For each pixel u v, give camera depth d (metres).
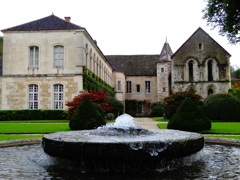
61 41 28.55
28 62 28.81
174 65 40.81
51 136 7.25
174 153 6.39
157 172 6.13
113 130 7.86
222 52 40.12
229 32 27.97
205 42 40.56
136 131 7.80
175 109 28.16
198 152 7.68
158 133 8.30
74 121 15.41
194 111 14.84
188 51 40.72
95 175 5.89
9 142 10.30
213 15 29.08
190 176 5.85
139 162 6.11
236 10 25.86
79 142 6.17
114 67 52.44
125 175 5.88
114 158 6.00
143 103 50.91
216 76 39.94
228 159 7.68
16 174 6.05
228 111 23.03
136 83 51.56
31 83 28.50
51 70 28.44
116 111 33.09
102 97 26.12
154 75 51.12
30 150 9.16
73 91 27.95
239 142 10.51
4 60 28.97
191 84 39.97
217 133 13.92
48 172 6.19
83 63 28.58
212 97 24.19
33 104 28.48
